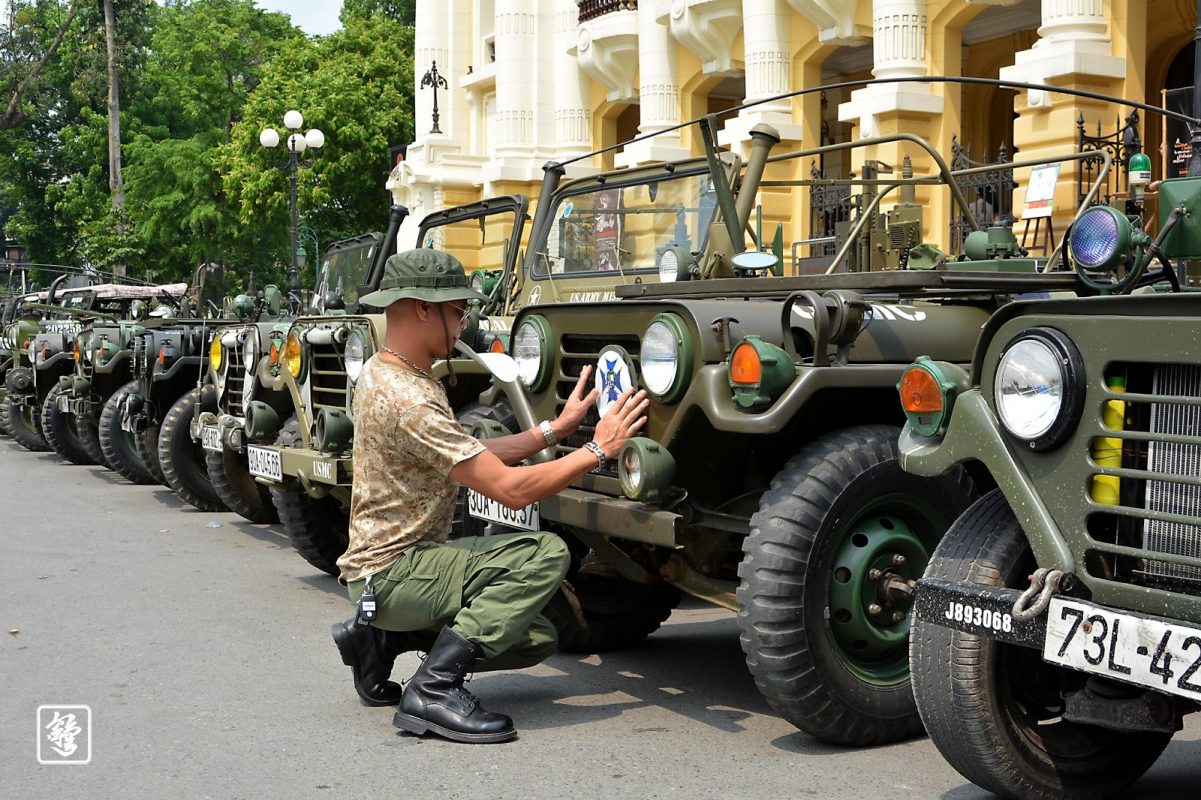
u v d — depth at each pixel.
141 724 4.25
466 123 26.41
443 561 4.12
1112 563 3.02
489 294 7.24
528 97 23.39
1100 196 11.28
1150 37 15.74
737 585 4.44
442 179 24.41
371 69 30.62
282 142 29.23
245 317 9.16
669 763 3.85
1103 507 2.89
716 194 5.57
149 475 11.09
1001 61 18.08
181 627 5.72
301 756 3.92
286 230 31.95
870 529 4.00
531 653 4.27
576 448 4.70
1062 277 4.27
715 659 5.29
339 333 6.16
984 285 4.17
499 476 3.97
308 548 6.70
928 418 3.29
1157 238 3.58
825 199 13.62
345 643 4.39
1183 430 2.83
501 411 5.37
